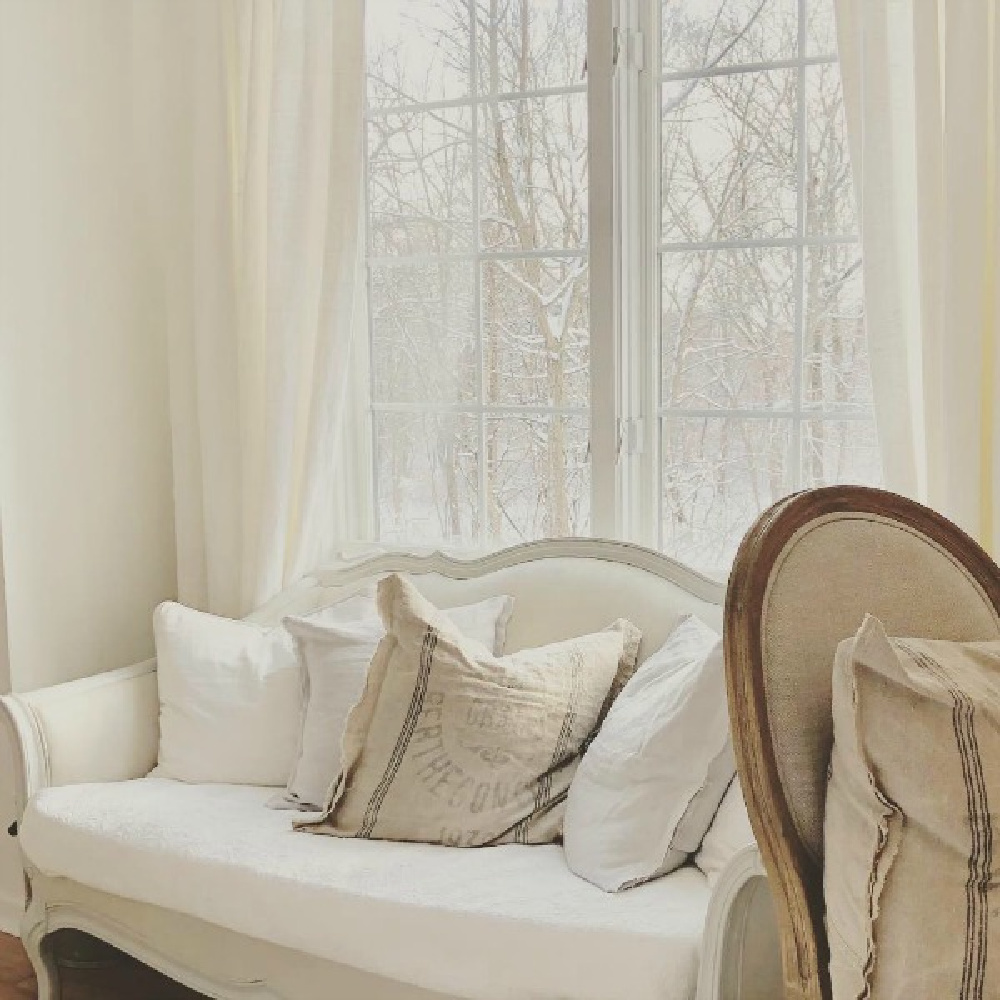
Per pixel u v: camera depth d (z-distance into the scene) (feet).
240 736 8.60
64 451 9.84
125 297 10.28
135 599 10.47
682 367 9.07
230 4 9.66
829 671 5.25
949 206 7.04
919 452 7.59
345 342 9.43
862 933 4.72
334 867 6.99
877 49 7.30
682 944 5.84
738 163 8.72
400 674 7.60
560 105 9.21
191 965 7.47
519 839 7.40
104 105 10.03
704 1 8.74
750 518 8.90
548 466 9.56
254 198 9.65
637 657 8.13
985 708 4.87
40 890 8.27
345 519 10.39
